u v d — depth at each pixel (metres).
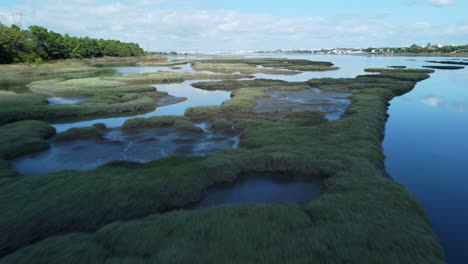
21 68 91.44
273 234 10.34
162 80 72.69
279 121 29.59
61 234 11.70
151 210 13.53
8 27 98.00
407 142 26.67
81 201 13.22
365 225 10.84
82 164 20.89
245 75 86.06
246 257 9.09
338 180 15.67
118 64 146.88
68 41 132.25
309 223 11.23
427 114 37.72
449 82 68.38
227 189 16.41
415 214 12.03
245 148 21.77
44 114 35.53
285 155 19.02
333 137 23.06
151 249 9.58
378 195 13.41
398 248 9.52
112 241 10.09
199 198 15.30
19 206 12.67
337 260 8.95
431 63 138.75
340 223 11.03
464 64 128.38
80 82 65.12
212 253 9.27
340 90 52.03
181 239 10.06
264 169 18.39
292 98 45.81
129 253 9.43
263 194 15.95
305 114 33.88
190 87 63.50
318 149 20.19
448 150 24.80
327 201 12.96
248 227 10.80
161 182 15.24
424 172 20.48
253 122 29.94
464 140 27.38
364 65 129.50
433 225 14.27
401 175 19.98
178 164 18.27
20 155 22.14
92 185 14.62
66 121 34.50
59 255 9.24
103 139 26.44
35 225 11.77
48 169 20.05
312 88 57.09
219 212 12.02
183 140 25.86
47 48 117.88
